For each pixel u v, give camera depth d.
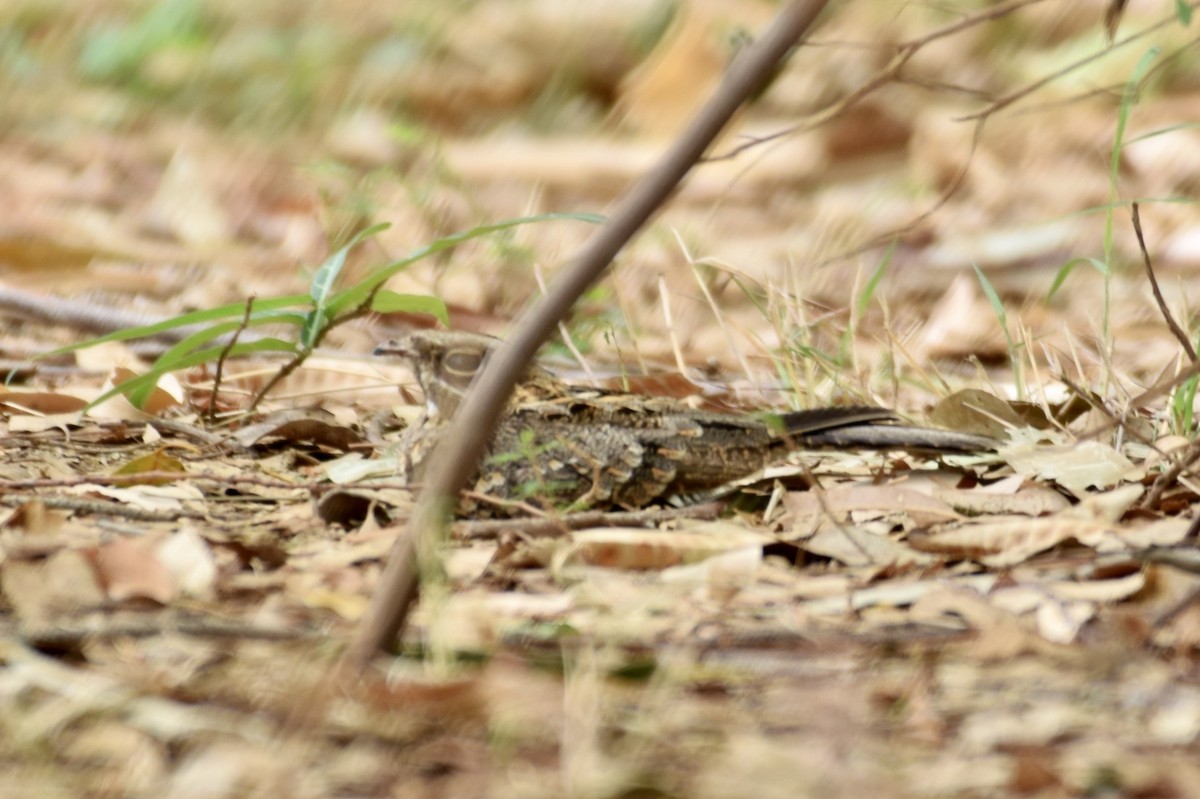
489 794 5.35
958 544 8.21
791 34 5.50
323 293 11.32
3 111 26.17
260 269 18.98
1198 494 9.26
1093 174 22.16
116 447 11.12
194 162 22.70
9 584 7.30
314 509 9.04
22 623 6.96
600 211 22.95
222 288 18.00
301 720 5.75
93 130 25.75
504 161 24.50
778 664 6.54
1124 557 7.68
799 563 8.26
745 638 6.81
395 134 19.95
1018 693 6.25
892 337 12.27
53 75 27.69
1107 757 5.59
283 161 24.28
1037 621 7.02
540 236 20.41
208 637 6.71
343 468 10.56
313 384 13.59
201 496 9.70
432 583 6.08
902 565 7.96
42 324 15.09
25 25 28.84
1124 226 20.20
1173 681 6.33
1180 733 5.81
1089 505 8.66
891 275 19.30
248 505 9.70
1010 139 23.25
